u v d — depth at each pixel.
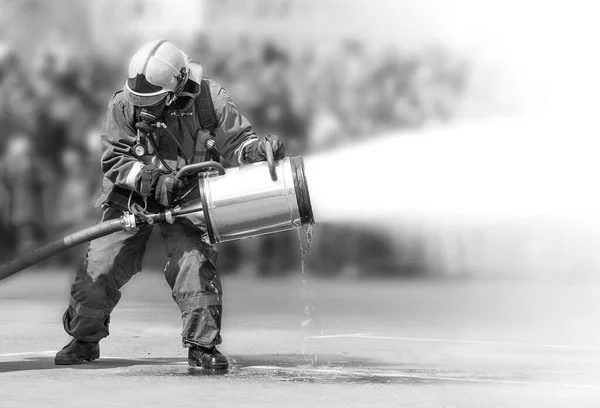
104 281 10.48
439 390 9.03
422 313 17.75
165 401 8.34
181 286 10.29
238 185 9.90
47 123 27.28
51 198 27.47
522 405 8.34
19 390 8.84
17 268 9.77
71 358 10.60
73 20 29.69
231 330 14.47
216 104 10.38
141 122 10.16
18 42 28.77
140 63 10.00
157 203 10.38
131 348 12.12
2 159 27.12
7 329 14.03
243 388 9.02
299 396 8.62
